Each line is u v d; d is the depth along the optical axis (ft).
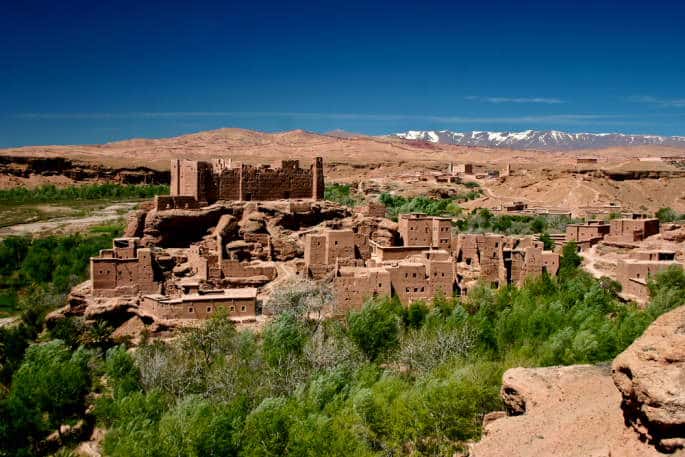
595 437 98.94
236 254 277.85
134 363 199.82
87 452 178.09
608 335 184.65
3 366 223.51
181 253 274.98
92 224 497.05
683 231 326.65
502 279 272.51
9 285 354.54
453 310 222.28
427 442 142.00
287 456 136.77
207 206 299.99
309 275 265.95
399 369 199.00
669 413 83.56
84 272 339.98
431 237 295.69
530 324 213.46
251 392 179.22
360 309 233.14
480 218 464.24
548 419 111.14
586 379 121.39
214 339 206.69
